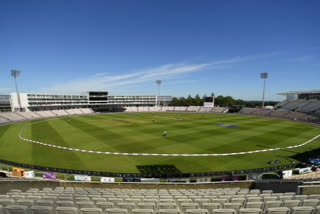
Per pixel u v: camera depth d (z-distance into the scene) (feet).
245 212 17.74
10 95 260.83
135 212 18.60
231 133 127.54
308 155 81.61
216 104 416.67
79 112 322.75
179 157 79.36
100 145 97.50
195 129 144.05
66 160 75.97
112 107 393.09
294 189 30.45
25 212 19.13
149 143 101.24
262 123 178.29
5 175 58.95
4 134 128.57
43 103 290.97
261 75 264.11
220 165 71.00
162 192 35.04
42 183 42.52
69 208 19.03
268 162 73.41
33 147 94.07
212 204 21.68
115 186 44.19
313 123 180.86
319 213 17.33
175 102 447.83
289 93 298.56
